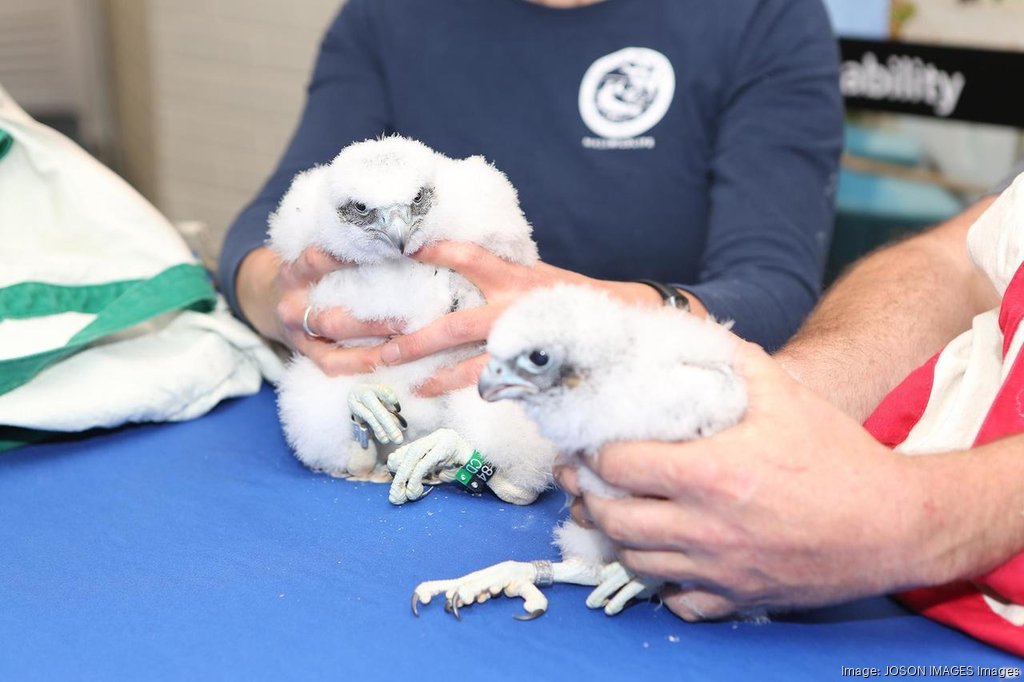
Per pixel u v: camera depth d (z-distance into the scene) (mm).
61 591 998
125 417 1408
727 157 1793
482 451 1169
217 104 3875
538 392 871
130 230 1510
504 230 1206
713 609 916
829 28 1887
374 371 1246
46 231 1514
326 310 1277
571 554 1006
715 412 848
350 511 1178
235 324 1600
